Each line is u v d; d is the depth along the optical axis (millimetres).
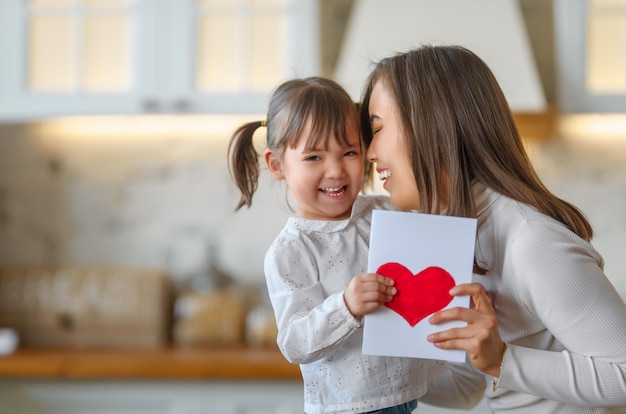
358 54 2746
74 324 2994
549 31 3078
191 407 2578
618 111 2916
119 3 3049
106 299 2996
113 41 3061
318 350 1190
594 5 2977
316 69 2938
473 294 1130
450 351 1135
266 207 3211
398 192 1317
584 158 3139
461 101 1251
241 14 2990
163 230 3223
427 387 1541
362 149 1462
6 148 3258
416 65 1284
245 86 3006
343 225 1362
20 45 3004
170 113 2945
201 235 3217
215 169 3227
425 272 1152
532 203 1231
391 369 1313
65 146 3252
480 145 1246
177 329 3021
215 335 3000
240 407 2566
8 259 3246
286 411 2557
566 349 1247
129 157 3238
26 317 3012
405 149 1276
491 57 2748
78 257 3232
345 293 1167
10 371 2592
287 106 1376
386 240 1162
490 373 1148
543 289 1150
